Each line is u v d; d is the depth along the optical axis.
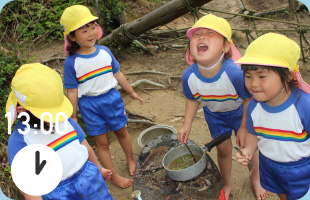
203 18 2.18
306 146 1.90
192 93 2.44
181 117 3.92
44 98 1.73
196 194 2.13
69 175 1.91
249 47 1.86
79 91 2.72
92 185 2.00
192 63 2.41
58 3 5.77
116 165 3.30
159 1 7.93
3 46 4.59
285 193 2.16
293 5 6.07
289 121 1.86
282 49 1.75
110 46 5.39
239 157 2.01
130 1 7.45
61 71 4.50
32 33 5.10
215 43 2.12
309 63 4.83
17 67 3.98
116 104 2.82
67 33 2.55
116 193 2.93
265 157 2.11
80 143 2.10
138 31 4.99
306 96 1.83
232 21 7.19
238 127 2.49
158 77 4.78
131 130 3.80
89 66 2.63
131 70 5.04
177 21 7.57
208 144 2.26
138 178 2.35
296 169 1.97
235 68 2.19
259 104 1.99
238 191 2.79
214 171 2.25
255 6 7.74
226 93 2.28
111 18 5.61
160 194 2.17
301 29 4.52
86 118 2.78
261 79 1.78
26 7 5.57
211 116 2.53
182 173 2.18
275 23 6.65
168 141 2.68
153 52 5.77
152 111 4.07
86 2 5.80
